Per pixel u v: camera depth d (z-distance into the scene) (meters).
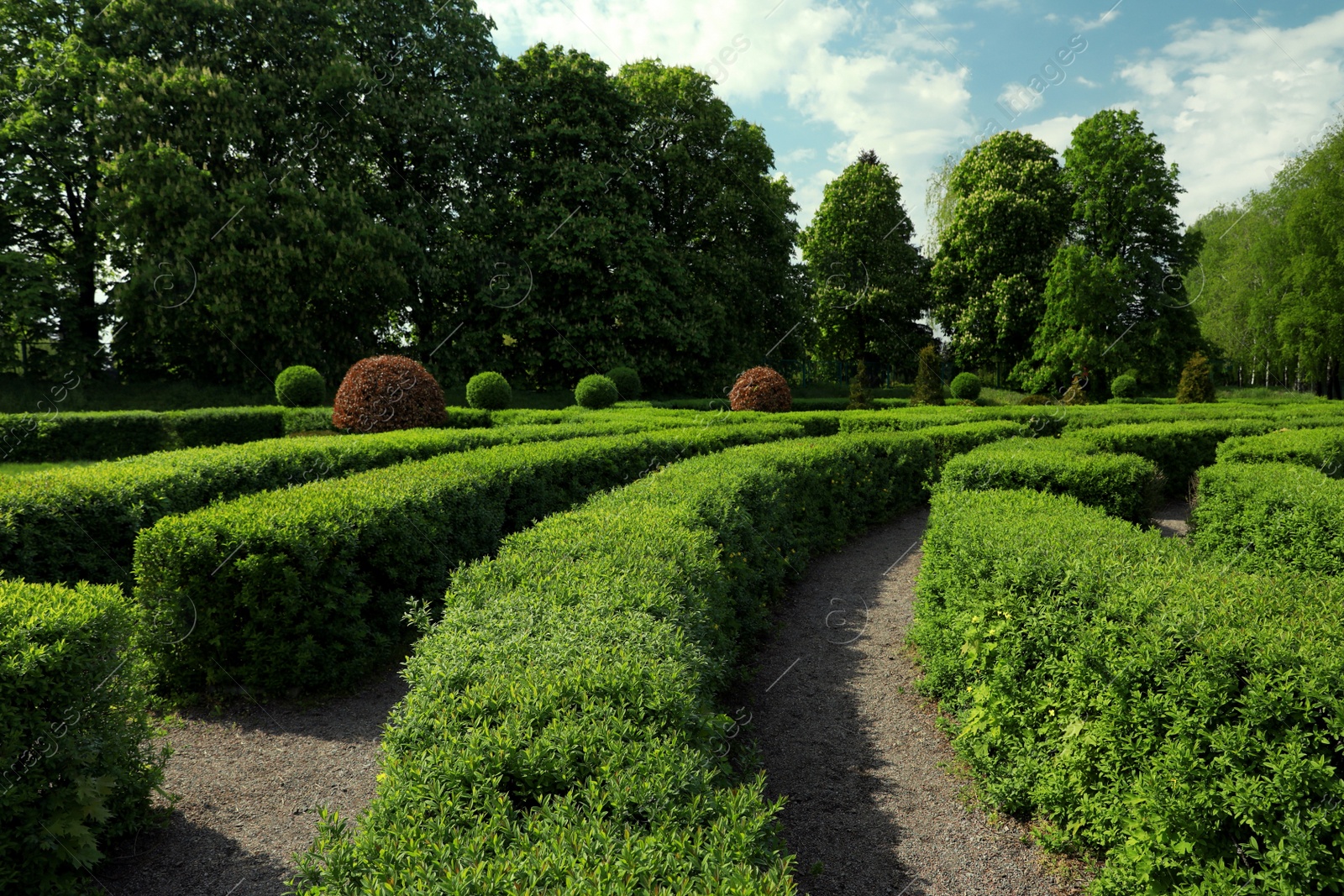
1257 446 8.50
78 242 22.66
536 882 1.52
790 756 3.94
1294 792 2.18
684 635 3.01
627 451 8.69
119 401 21.14
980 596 3.82
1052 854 3.03
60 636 2.78
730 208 28.25
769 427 11.34
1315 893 2.13
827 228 36.50
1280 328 32.16
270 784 3.62
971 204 33.22
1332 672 2.22
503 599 3.22
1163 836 2.44
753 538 5.78
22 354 21.14
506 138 25.97
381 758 2.19
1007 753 3.50
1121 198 30.55
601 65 27.12
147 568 4.43
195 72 20.08
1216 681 2.41
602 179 25.58
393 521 5.14
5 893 2.65
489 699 2.25
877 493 9.87
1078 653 2.98
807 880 2.92
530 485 7.02
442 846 1.64
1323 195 30.31
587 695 2.28
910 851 3.11
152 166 19.03
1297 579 3.09
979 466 7.44
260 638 4.54
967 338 33.97
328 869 1.66
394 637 5.26
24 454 14.34
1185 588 3.00
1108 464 7.12
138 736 3.16
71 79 20.34
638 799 1.82
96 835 2.91
